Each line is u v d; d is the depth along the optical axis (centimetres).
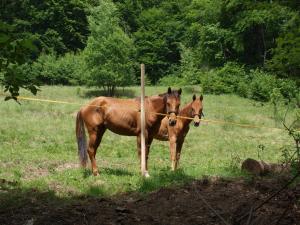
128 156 1666
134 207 789
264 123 2750
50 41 6594
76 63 5209
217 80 4644
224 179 970
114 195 901
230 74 4800
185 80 5453
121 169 1225
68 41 6988
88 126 1141
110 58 4169
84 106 1151
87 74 4178
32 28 6725
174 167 1259
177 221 709
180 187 902
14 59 535
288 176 982
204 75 4891
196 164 1423
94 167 1119
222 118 2952
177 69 6819
